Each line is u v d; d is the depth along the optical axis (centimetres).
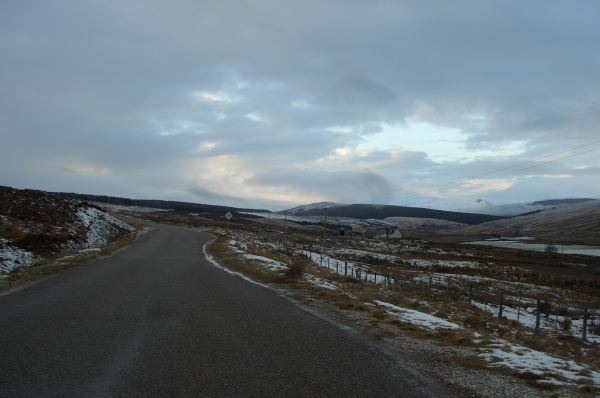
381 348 789
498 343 866
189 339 798
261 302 1242
